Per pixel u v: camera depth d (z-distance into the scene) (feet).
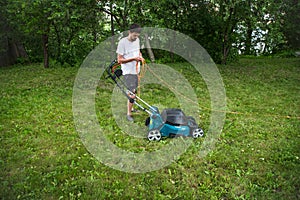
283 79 27.48
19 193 9.74
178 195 9.82
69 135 14.28
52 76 27.32
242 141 13.78
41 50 41.09
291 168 11.39
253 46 40.96
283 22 37.24
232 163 11.70
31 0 25.17
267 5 27.63
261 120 16.56
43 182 10.36
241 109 18.52
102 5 25.23
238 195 9.93
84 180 10.50
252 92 22.90
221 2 28.53
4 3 31.76
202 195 9.80
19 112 17.33
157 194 9.84
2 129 14.87
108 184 10.35
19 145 13.23
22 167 11.40
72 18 24.82
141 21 25.13
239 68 33.01
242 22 31.78
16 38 36.06
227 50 35.27
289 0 36.78
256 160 12.01
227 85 24.94
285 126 15.69
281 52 44.78
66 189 9.95
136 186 10.35
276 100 20.74
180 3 32.63
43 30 28.48
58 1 23.31
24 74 29.22
